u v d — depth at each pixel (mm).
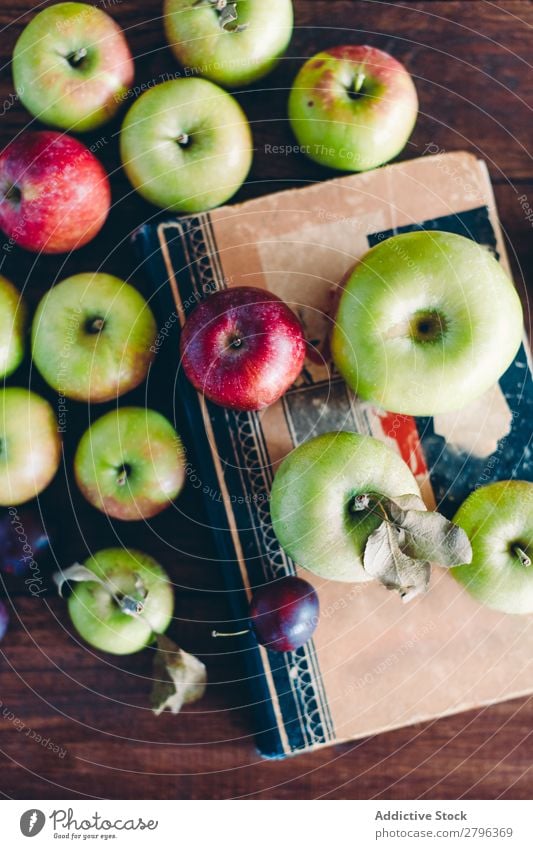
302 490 653
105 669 728
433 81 748
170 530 721
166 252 711
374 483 656
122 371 689
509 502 692
